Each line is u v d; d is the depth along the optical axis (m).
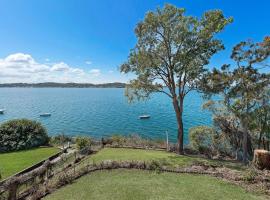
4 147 27.53
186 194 13.03
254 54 25.91
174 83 25.33
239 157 26.19
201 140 28.59
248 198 12.58
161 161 19.14
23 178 13.81
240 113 27.17
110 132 53.91
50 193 13.73
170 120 67.56
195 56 23.94
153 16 23.52
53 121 68.94
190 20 23.44
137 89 26.08
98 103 122.56
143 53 24.36
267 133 28.42
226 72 26.83
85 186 14.39
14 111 92.69
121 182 14.82
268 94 27.19
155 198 12.54
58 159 22.83
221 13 22.80
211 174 16.19
